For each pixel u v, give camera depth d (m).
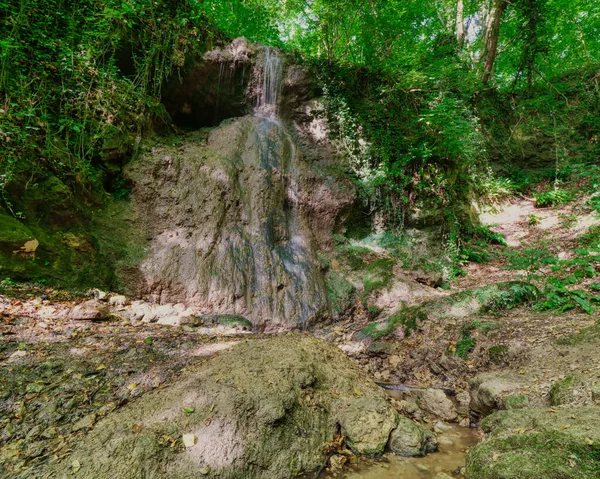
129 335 4.23
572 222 8.34
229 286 6.01
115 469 2.31
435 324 5.41
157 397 3.02
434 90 9.77
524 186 10.44
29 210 4.94
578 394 2.90
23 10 5.28
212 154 7.29
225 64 8.52
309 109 9.41
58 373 3.23
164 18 7.35
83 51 5.89
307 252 7.42
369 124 9.41
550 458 2.17
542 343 4.12
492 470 2.27
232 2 10.51
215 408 2.87
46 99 5.38
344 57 10.71
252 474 2.65
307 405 3.27
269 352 3.85
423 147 8.87
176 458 2.50
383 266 7.38
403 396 4.29
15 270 4.56
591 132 10.55
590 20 12.67
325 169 8.94
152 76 7.39
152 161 6.46
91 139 5.76
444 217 8.91
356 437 3.08
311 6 10.75
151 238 6.09
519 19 11.58
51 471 2.28
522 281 5.80
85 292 5.13
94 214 5.75
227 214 6.74
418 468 2.87
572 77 11.77
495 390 3.55
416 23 12.93
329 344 4.68
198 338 4.43
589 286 5.37
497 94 11.58
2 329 3.71
